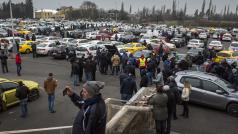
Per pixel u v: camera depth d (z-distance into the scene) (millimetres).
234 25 122812
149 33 59250
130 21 142375
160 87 9602
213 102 14609
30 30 63844
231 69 19375
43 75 22938
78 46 31859
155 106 9633
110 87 19172
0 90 13875
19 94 12867
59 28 70125
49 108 13875
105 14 148875
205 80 14984
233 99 14062
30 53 36344
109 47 25344
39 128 11797
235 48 40938
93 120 4012
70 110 14258
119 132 8367
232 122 13148
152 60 20125
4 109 13898
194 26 125875
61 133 9023
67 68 26328
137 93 12508
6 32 52406
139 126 10016
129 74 13414
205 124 12664
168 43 44781
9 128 11750
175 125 12336
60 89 18328
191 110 14625
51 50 33406
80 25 84000
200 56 25656
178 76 15625
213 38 69062
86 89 4141
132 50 33656
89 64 19766
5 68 25500
